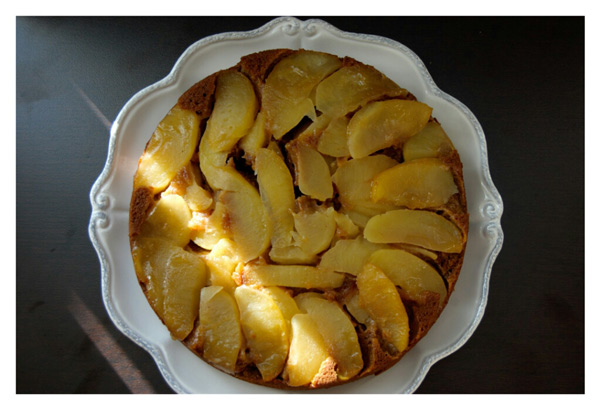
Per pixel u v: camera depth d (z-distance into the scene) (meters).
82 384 0.46
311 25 0.45
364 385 0.41
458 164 0.41
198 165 0.41
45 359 0.46
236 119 0.40
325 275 0.39
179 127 0.41
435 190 0.40
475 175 0.44
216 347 0.38
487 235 0.43
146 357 0.46
